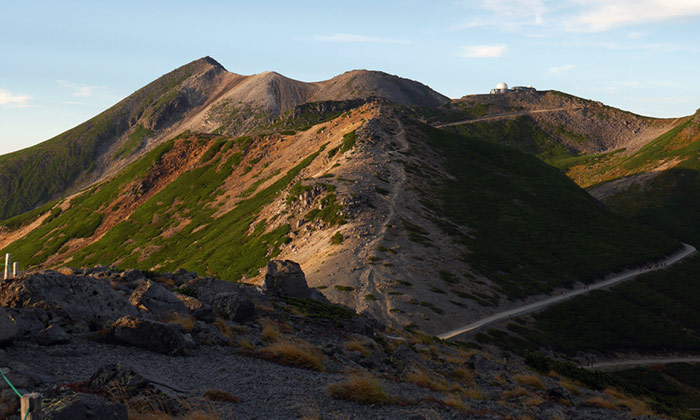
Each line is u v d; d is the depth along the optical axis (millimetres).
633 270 119812
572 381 29844
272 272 36469
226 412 11969
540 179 170125
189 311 21812
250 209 138000
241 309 24000
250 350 18984
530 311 87688
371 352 23078
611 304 98875
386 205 116438
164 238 144250
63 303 17781
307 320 26797
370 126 169500
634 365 80312
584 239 129500
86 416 9344
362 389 14977
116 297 19469
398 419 13352
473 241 110938
